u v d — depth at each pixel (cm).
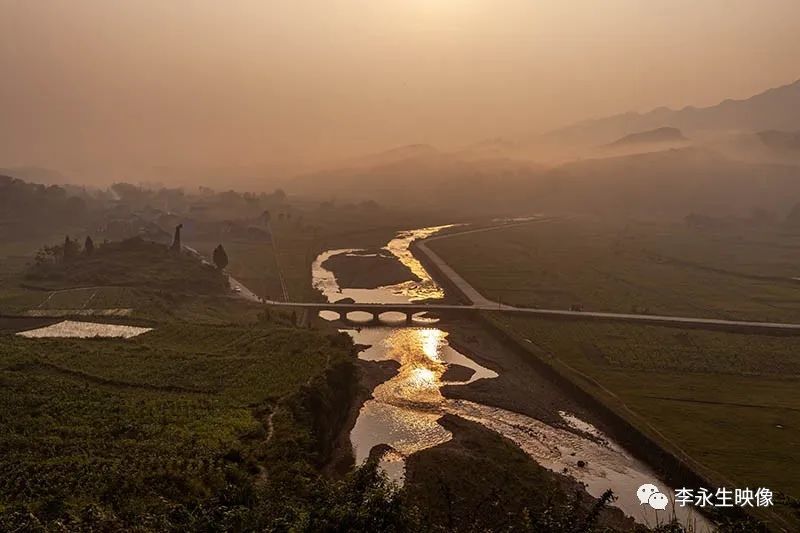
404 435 7181
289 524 2378
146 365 7731
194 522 2680
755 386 8712
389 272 17588
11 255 18388
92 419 5650
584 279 16338
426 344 11262
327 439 6812
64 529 2992
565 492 5806
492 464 6116
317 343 9019
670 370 9400
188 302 12862
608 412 7719
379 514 2342
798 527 4978
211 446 5222
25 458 4566
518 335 11119
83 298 11988
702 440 6838
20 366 7138
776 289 15062
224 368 7812
